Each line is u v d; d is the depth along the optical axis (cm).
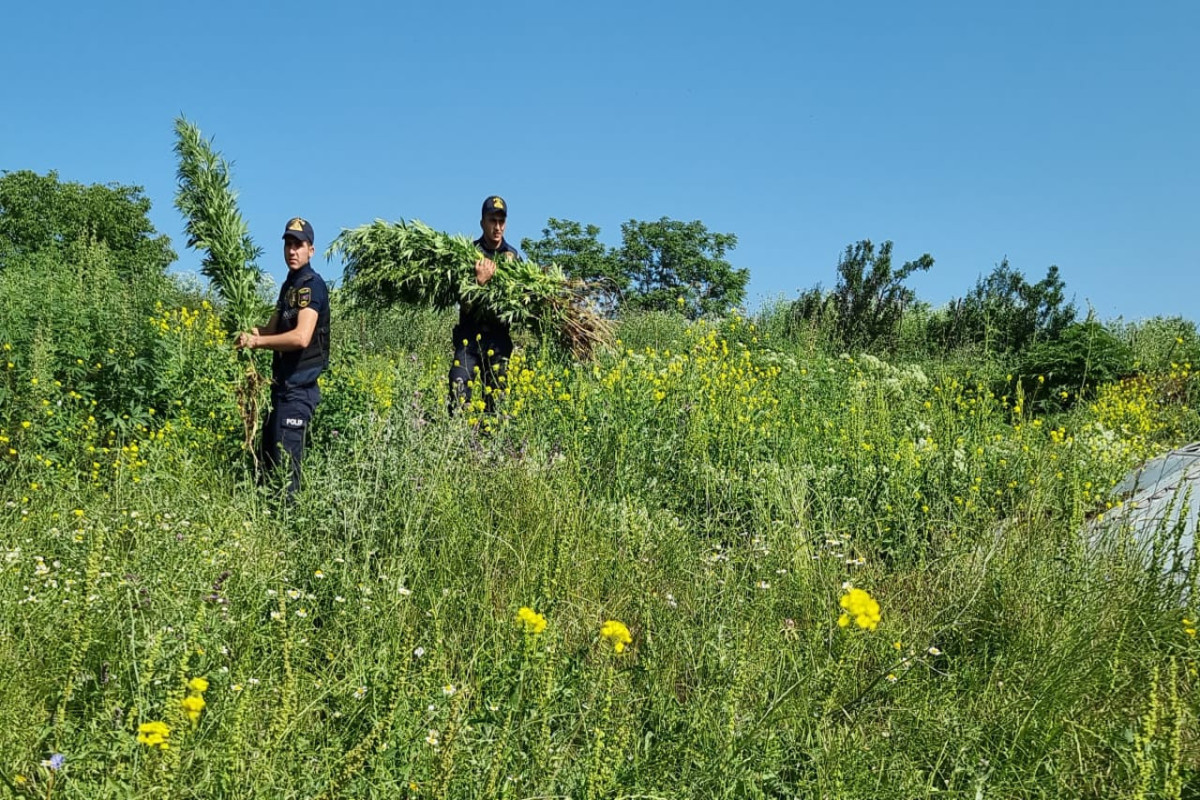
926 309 1970
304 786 255
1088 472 608
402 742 273
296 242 582
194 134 608
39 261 1317
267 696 294
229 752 246
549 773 273
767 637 360
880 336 1739
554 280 771
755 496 553
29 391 678
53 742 264
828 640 361
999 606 401
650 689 322
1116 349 1345
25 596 361
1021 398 832
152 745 235
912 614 409
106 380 728
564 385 730
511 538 463
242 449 614
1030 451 616
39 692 299
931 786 289
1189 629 354
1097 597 395
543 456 569
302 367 576
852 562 450
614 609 398
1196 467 581
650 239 4909
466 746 271
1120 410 1027
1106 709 328
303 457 572
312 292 574
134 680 296
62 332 778
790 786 292
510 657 305
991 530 481
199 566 388
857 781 280
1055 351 1335
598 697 307
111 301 858
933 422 804
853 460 602
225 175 611
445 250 731
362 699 301
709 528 521
